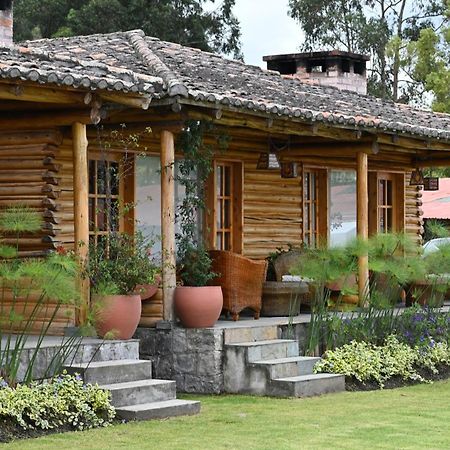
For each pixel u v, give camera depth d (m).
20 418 8.80
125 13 31.55
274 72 16.72
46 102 10.34
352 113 14.17
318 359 12.12
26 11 33.59
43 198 11.88
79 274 10.34
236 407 10.58
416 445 8.66
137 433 8.98
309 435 9.05
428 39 37.88
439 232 14.34
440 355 13.53
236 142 14.88
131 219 13.30
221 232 14.99
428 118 17.19
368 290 13.91
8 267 9.28
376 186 17.83
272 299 13.53
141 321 12.12
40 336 9.95
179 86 11.26
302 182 16.33
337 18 41.19
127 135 12.27
